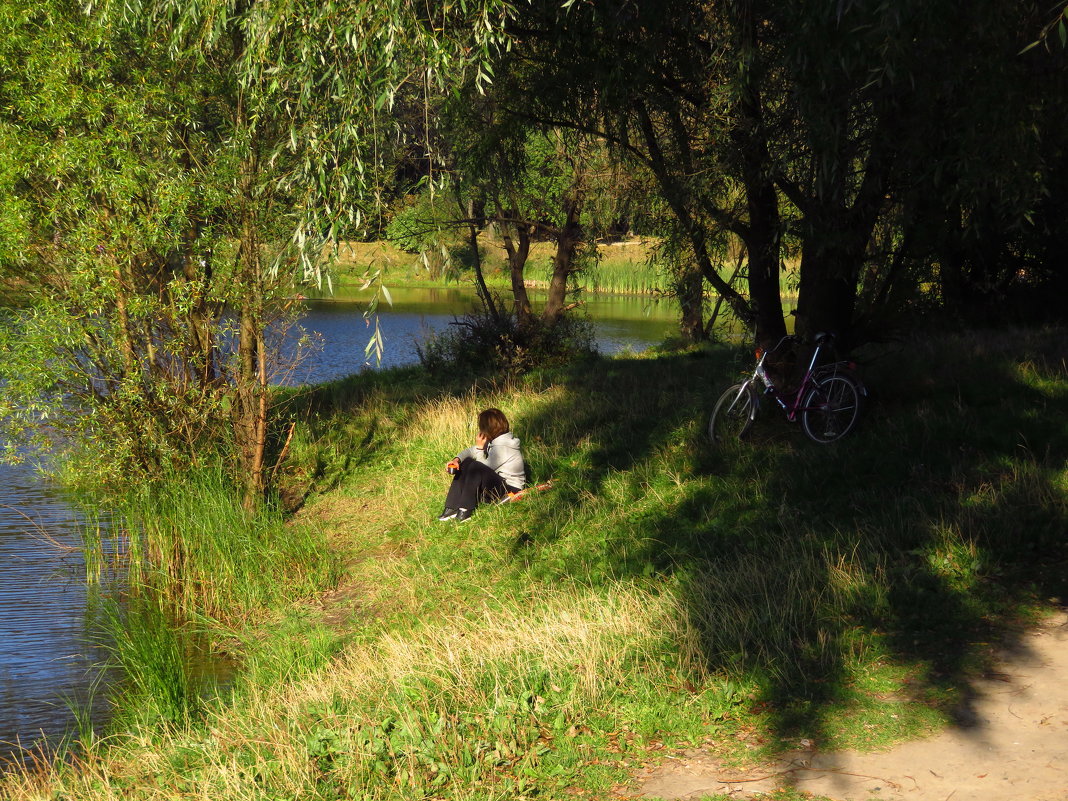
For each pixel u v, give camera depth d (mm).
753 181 9273
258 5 5711
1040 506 6922
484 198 17484
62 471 12234
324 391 17297
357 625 7566
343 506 11055
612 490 9305
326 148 5629
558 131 12305
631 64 9023
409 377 19109
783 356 10445
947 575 6125
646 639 5582
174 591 8930
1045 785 3824
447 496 9797
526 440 11570
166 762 5074
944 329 15344
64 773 5375
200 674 7152
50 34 9594
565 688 4953
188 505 9656
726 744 4375
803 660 5176
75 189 9797
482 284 19609
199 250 10570
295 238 5586
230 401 11094
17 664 7285
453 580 8148
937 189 8586
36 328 9820
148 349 10742
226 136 10789
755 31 8102
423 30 5578
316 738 4672
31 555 10070
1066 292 15828
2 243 9680
